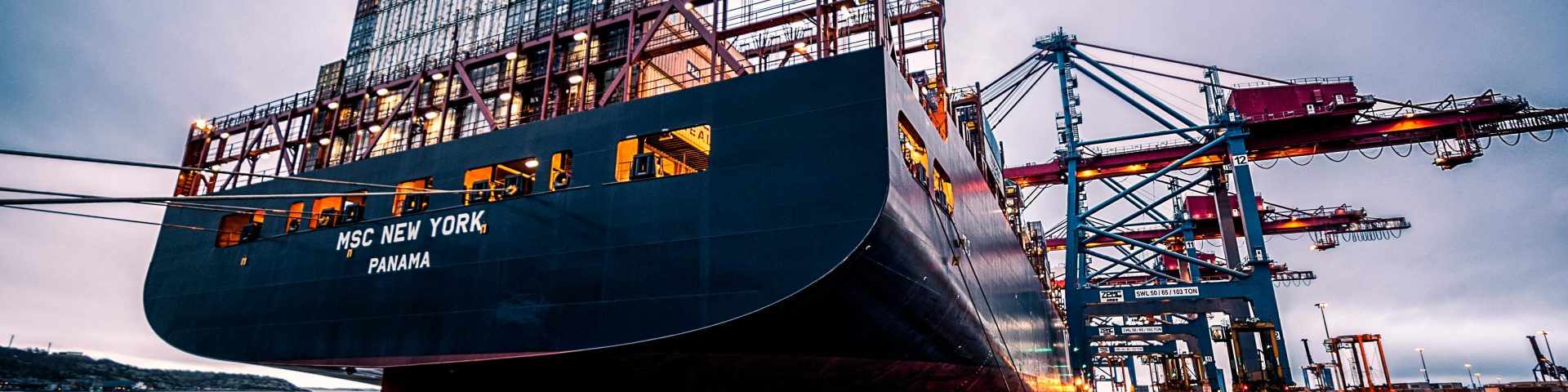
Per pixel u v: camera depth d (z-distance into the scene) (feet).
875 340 72.13
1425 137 160.45
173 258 98.58
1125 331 188.14
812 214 59.67
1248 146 168.25
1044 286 187.21
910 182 66.64
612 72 90.79
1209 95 170.81
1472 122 153.17
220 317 87.86
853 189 59.26
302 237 84.89
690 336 60.90
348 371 85.76
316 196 50.29
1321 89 162.91
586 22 96.43
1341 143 165.58
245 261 89.15
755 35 97.96
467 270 71.36
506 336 66.95
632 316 62.34
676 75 95.45
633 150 69.31
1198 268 226.58
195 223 98.68
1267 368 139.13
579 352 63.62
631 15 86.12
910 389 89.71
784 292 58.29
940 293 76.89
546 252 67.97
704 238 62.39
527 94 98.17
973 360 97.35
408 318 73.00
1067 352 211.20
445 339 70.03
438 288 72.38
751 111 65.72
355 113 115.44
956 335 87.15
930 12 92.12
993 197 124.16
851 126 61.57
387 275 76.23
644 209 65.46
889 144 60.18
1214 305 153.07
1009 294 122.42
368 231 80.02
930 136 80.84
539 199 70.69
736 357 65.62
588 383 70.95
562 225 68.39
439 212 76.07
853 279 60.75
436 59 114.62
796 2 79.97
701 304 60.39
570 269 66.23
